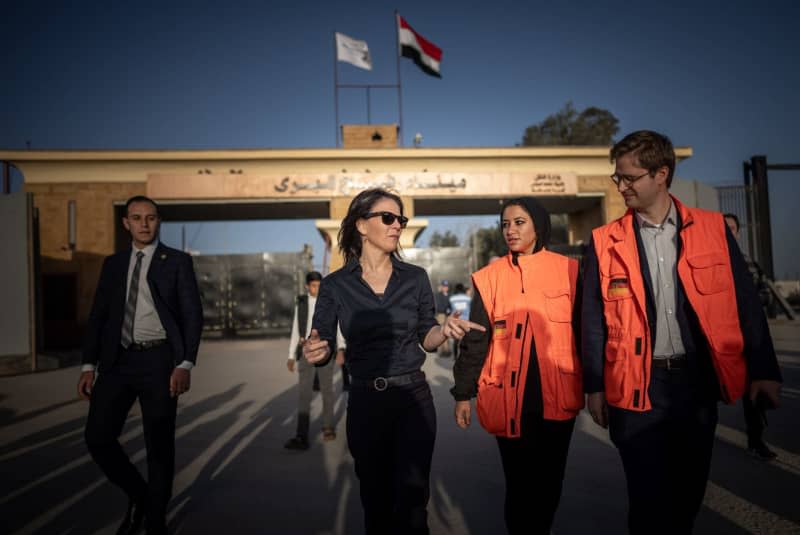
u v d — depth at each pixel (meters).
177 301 3.33
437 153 21.70
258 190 21.03
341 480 4.19
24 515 3.52
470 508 3.51
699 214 2.24
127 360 3.16
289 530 3.23
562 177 22.38
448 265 23.05
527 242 2.70
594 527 3.17
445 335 2.33
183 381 3.18
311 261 24.12
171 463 3.19
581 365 2.53
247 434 5.80
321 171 21.47
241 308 23.70
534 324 2.55
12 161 19.73
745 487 3.70
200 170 20.88
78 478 4.30
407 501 2.26
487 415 2.54
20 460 4.86
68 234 19.97
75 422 6.59
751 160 20.45
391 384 2.42
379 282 2.63
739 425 5.47
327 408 5.54
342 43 24.20
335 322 2.59
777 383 2.08
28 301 12.72
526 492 2.49
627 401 2.18
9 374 12.05
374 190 2.68
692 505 2.16
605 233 2.42
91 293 19.78
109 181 20.39
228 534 3.19
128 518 3.21
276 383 9.75
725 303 2.13
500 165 22.28
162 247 3.39
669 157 2.25
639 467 2.14
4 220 12.74
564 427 2.51
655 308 2.21
